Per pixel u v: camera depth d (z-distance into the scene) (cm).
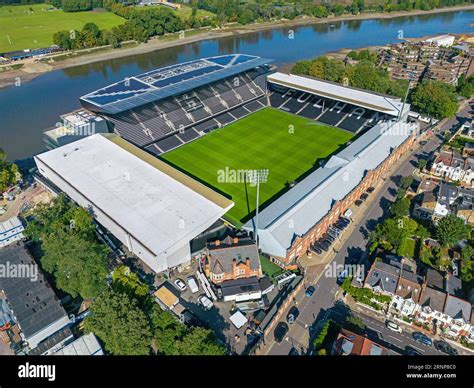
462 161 13962
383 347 7825
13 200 13025
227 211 11662
